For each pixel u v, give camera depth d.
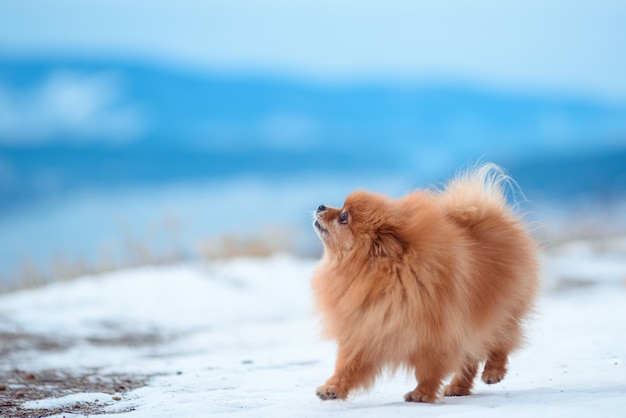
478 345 8.15
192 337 14.88
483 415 6.47
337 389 7.79
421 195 8.50
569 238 31.77
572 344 11.48
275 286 20.55
